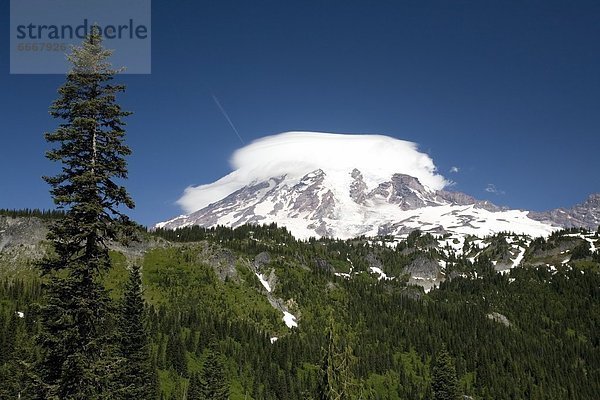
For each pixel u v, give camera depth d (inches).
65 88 1141.7
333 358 1362.0
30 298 6569.9
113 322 1143.6
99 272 1154.0
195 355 6067.9
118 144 1181.1
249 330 7175.2
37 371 1051.9
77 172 1145.4
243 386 5836.6
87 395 1050.1
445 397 3499.0
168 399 4842.5
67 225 1103.0
